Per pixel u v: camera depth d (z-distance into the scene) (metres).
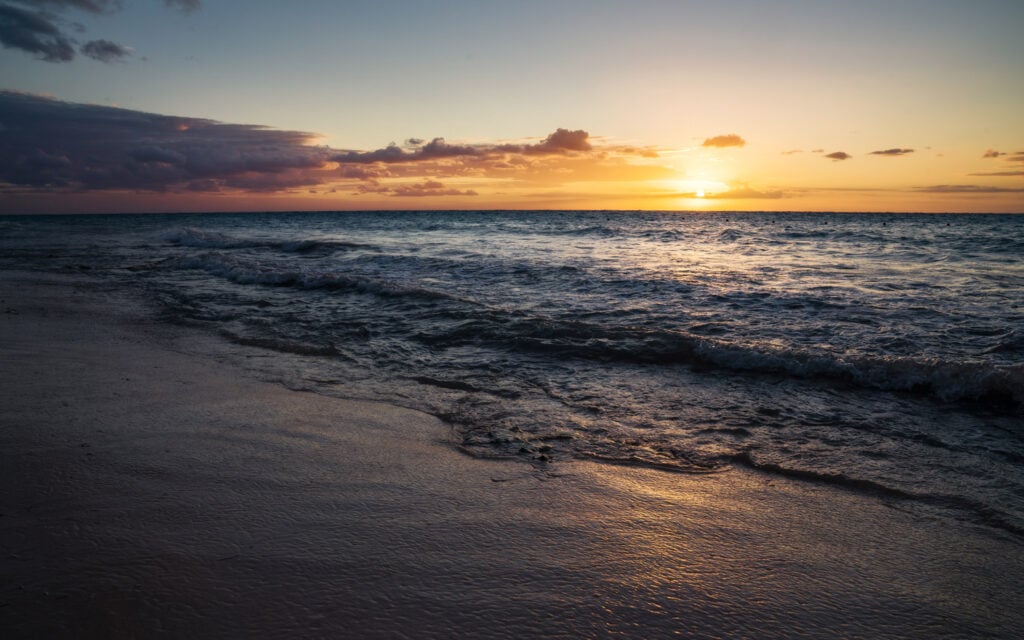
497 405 4.38
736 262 15.55
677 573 2.12
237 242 24.36
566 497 2.78
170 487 2.70
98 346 6.06
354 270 13.77
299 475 2.91
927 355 5.92
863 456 3.46
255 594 1.86
